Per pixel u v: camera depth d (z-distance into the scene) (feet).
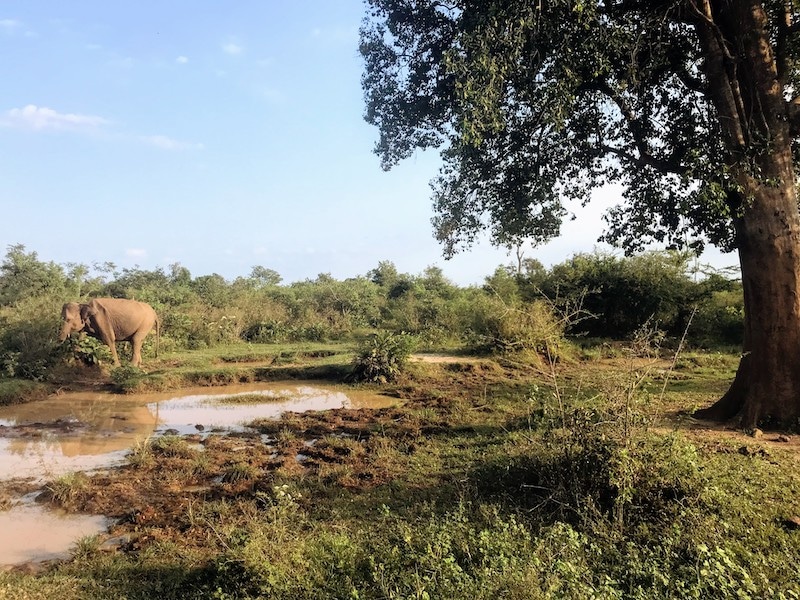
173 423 34.91
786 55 28.55
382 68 34.68
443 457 25.67
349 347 64.64
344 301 93.04
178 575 15.72
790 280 27.48
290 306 87.97
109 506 21.50
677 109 34.35
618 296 68.49
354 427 32.27
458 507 18.39
